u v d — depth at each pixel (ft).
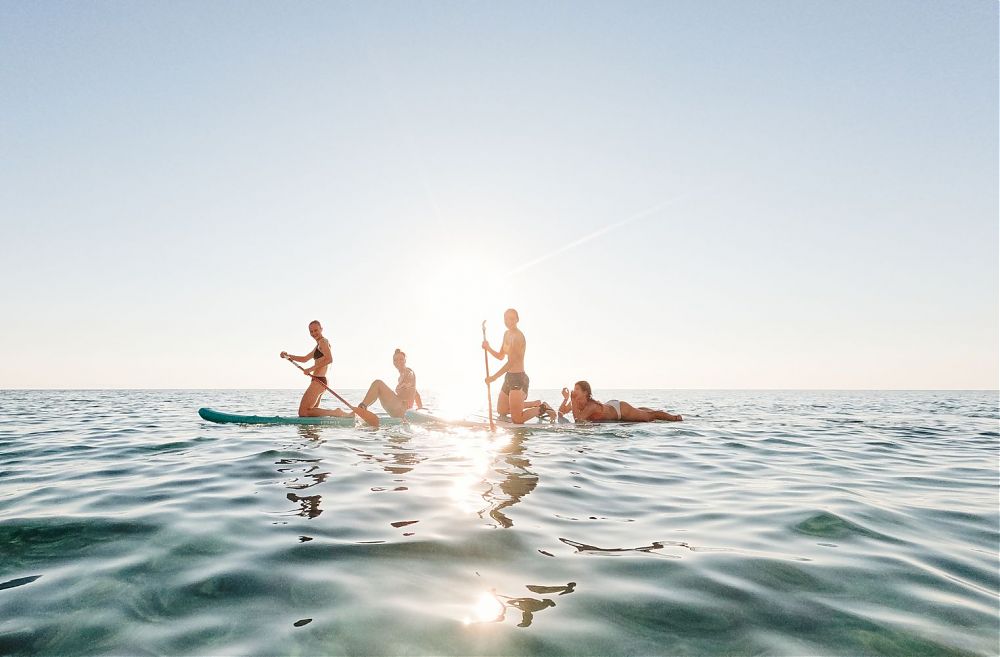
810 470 17.92
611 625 6.63
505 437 24.89
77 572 8.07
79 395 115.14
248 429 27.53
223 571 8.13
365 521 10.75
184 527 10.27
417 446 21.43
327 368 31.40
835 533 10.64
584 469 16.98
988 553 9.59
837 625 6.75
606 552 9.23
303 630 6.38
